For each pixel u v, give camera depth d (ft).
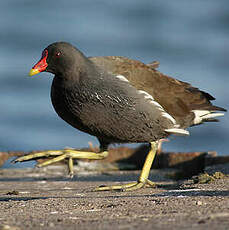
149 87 38.81
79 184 44.70
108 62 38.32
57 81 37.65
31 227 23.54
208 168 46.70
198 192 32.68
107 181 46.11
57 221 24.94
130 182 44.65
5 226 23.72
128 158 57.06
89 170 54.39
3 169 55.93
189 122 40.73
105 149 40.81
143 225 22.36
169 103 39.47
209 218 22.93
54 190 41.04
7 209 30.12
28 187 43.42
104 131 37.99
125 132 38.11
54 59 36.99
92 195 36.76
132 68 38.73
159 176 48.75
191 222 22.39
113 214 26.17
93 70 36.99
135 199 31.35
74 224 23.75
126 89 37.17
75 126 38.55
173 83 40.37
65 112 37.81
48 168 55.62
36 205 31.32
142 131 38.42
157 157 55.52
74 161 56.90
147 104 37.73
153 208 27.20
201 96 41.60
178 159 54.08
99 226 22.74
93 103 36.73
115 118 37.32
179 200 28.99
